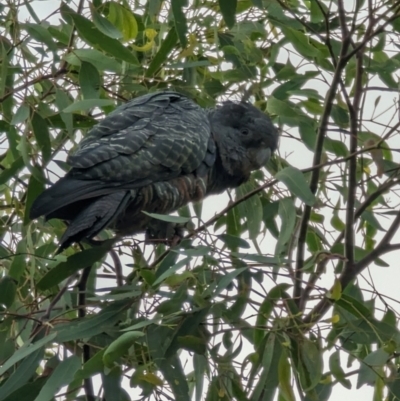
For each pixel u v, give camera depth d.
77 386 7.34
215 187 9.21
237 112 9.10
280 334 6.75
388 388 6.98
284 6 7.70
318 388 7.14
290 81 8.84
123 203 7.59
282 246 7.48
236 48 8.85
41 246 8.53
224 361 6.88
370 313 7.17
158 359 6.72
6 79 8.29
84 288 7.57
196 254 6.66
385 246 7.58
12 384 6.74
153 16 8.38
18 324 8.03
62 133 9.15
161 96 8.49
